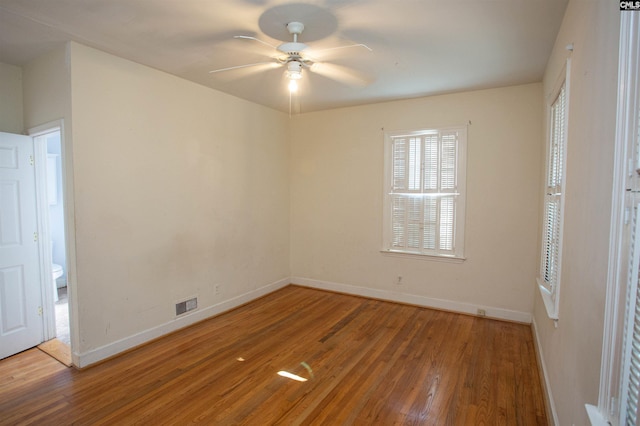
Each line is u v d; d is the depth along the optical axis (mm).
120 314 3127
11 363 2943
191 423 2217
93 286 2920
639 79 943
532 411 2344
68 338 3432
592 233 1405
